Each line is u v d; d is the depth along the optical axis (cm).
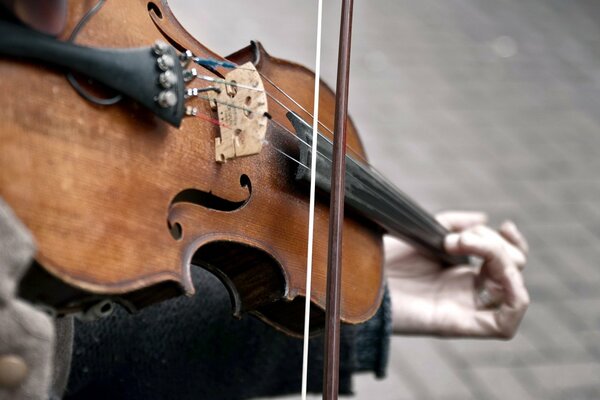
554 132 300
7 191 75
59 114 78
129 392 108
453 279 130
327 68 298
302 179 94
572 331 232
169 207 84
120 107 81
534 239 258
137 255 80
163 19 91
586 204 272
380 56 319
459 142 287
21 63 77
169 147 84
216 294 111
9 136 75
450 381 212
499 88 316
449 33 345
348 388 121
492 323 127
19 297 77
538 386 215
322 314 98
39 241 75
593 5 380
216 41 290
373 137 281
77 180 78
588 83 329
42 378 75
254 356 114
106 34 83
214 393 114
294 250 94
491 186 272
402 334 129
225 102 88
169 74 82
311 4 329
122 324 105
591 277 249
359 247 107
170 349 109
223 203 89
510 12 366
